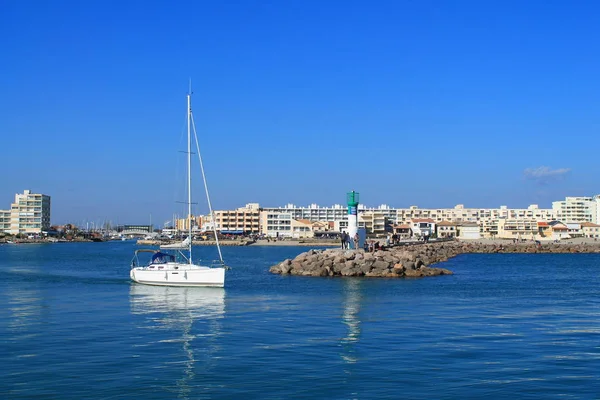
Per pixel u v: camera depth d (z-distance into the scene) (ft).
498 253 553.64
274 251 615.98
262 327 123.13
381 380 82.99
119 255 510.58
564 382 82.33
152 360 94.32
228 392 78.02
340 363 92.07
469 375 85.51
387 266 265.95
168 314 141.90
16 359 94.84
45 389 79.15
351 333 116.06
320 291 194.18
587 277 262.06
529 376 85.10
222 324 127.13
